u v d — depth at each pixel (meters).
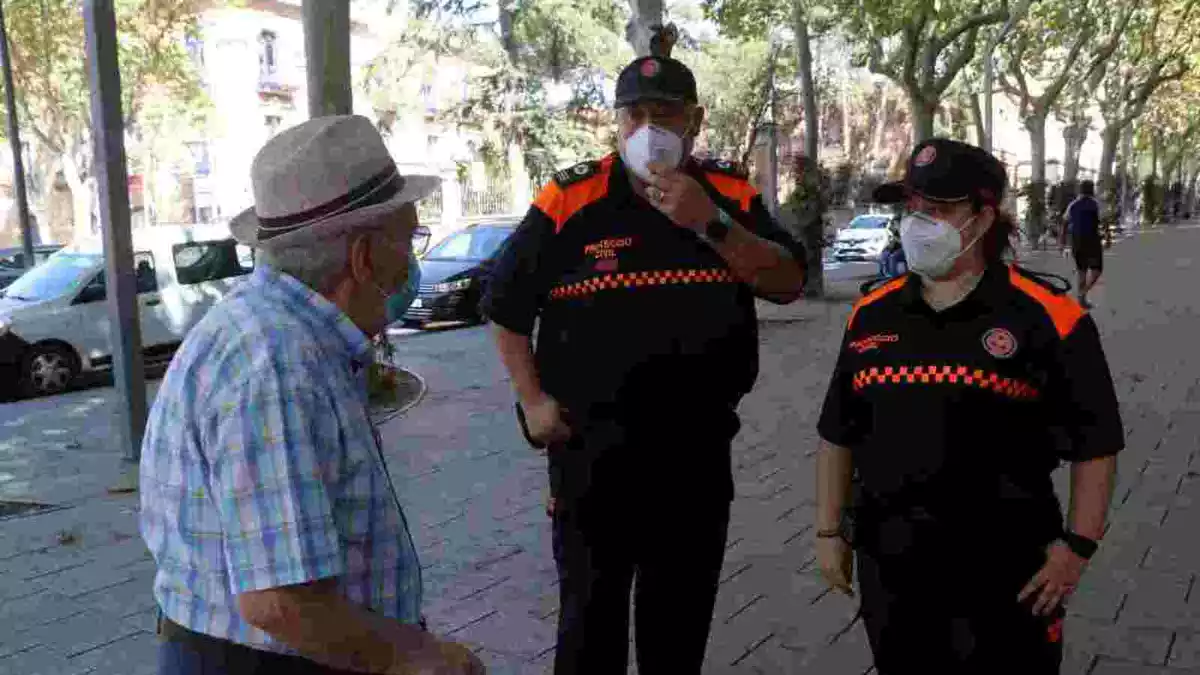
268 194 1.75
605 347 2.75
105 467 7.32
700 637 2.96
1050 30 30.16
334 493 1.67
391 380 9.51
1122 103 38.88
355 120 1.80
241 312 1.70
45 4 24.45
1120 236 39.00
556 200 2.79
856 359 2.52
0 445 8.20
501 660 4.00
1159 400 8.30
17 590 4.82
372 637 1.67
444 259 16.52
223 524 1.60
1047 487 2.42
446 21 25.56
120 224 7.19
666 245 2.75
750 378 2.92
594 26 25.55
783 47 28.16
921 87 21.25
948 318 2.38
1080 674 3.73
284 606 1.57
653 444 2.76
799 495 6.11
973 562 2.36
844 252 32.28
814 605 4.45
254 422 1.60
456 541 5.41
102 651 4.17
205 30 36.12
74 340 11.53
